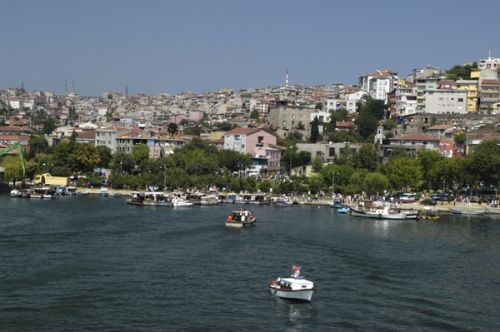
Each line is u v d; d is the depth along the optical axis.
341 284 110.25
